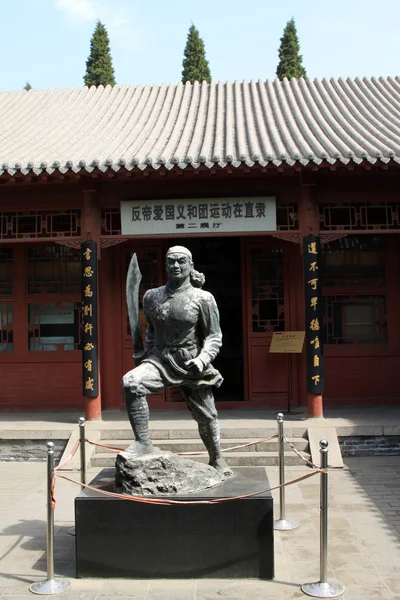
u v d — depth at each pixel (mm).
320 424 11180
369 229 11688
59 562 6629
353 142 11852
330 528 7449
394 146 11398
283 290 13523
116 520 6180
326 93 17656
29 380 13578
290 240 11680
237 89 18562
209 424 6887
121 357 13633
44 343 13680
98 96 17984
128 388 6418
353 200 11781
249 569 6098
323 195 11773
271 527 6098
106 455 10688
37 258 13797
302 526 7551
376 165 10727
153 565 6133
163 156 11102
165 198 11875
